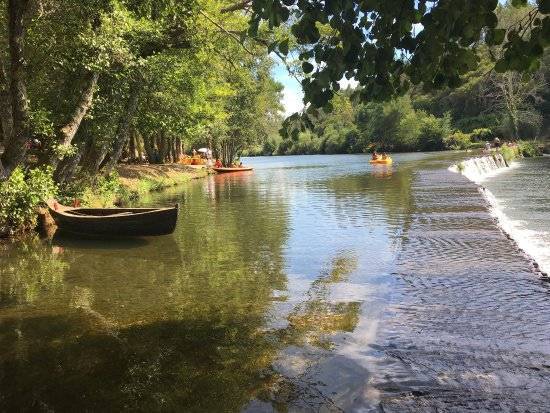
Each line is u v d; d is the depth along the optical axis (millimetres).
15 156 10508
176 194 21828
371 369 4309
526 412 3547
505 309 5535
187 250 9781
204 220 13688
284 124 3012
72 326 5734
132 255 9523
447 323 5230
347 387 4031
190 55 17531
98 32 12500
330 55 2791
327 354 4668
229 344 5035
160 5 11219
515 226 11953
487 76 2844
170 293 6926
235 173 37469
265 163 58812
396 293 6324
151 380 4336
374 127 77750
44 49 12094
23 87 9977
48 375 4496
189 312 6078
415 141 71812
